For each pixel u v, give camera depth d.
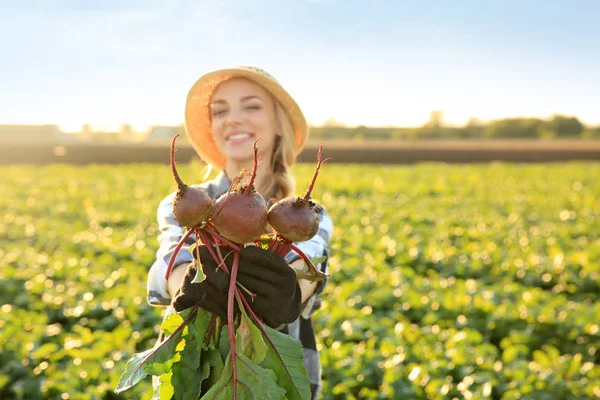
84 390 4.66
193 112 2.27
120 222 13.39
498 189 19.23
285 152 2.18
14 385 4.61
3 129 59.09
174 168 1.40
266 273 1.49
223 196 1.44
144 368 1.44
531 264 8.77
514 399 4.45
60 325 6.52
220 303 1.48
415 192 18.03
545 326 6.18
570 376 4.96
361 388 4.84
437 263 9.13
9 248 9.98
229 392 1.42
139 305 6.60
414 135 78.19
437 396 4.55
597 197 17.19
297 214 1.44
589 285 8.10
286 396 1.49
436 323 6.52
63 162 34.69
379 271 8.43
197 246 1.49
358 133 77.88
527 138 77.62
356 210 14.20
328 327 5.95
